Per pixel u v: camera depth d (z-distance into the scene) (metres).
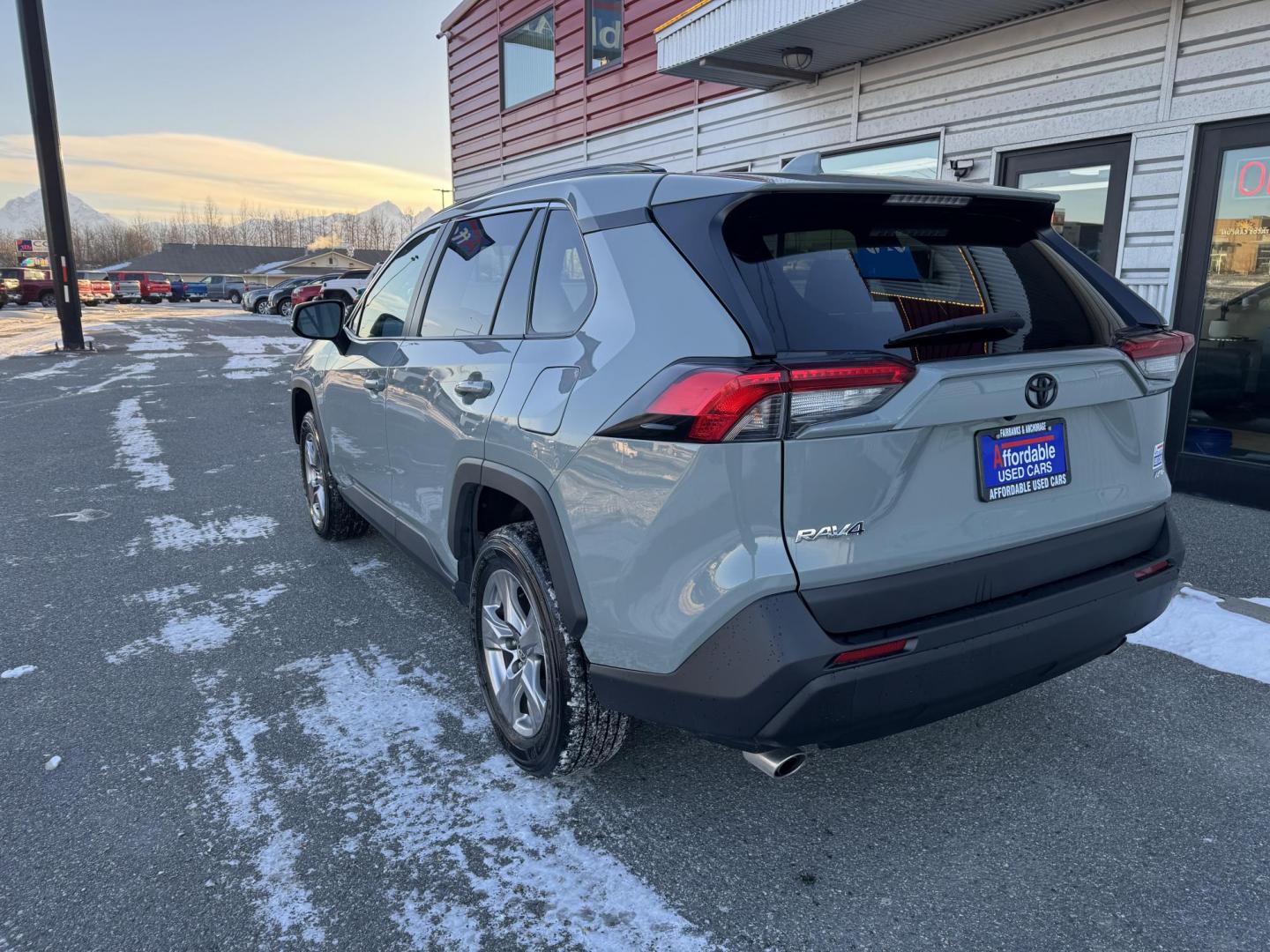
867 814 2.39
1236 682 3.11
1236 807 2.40
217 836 2.30
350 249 98.25
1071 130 5.97
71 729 2.86
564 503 2.16
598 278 2.23
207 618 3.79
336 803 2.44
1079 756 2.66
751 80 8.17
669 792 2.49
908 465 1.86
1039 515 2.09
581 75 11.59
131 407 9.90
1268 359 5.11
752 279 1.89
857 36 6.73
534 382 2.34
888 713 1.86
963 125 6.74
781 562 1.77
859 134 7.67
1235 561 4.25
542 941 1.94
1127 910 2.02
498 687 2.64
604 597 2.07
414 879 2.14
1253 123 5.03
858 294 1.96
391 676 3.22
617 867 2.17
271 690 3.12
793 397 1.73
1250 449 5.26
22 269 46.34
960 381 1.85
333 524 4.69
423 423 3.02
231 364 15.09
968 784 2.52
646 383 1.94
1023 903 2.04
